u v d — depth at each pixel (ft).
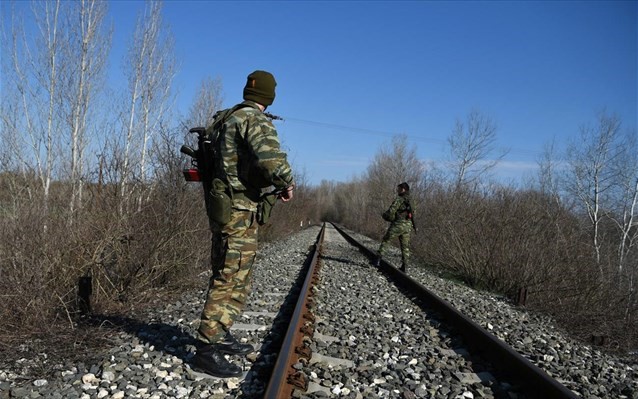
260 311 19.51
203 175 12.35
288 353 12.44
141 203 21.45
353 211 165.27
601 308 25.79
